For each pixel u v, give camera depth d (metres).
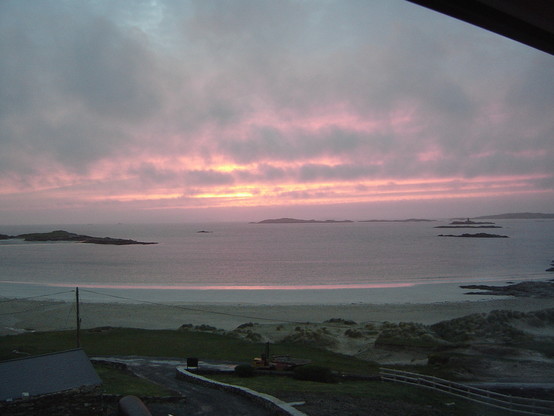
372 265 119.00
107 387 20.22
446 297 69.25
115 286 85.44
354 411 16.20
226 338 40.47
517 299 65.81
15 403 13.80
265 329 45.69
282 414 15.49
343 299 68.69
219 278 97.69
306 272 106.81
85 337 40.41
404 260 129.12
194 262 133.38
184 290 79.88
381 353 34.44
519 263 115.25
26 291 77.88
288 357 29.12
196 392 19.97
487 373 25.31
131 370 25.94
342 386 21.86
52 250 184.12
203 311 59.34
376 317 54.41
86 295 73.38
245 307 62.47
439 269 106.69
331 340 38.72
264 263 128.38
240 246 198.88
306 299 69.12
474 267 108.94
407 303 64.12
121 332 43.16
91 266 123.12
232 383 23.16
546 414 16.05
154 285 86.88
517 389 20.84
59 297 71.06
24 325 49.53
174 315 56.62
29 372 15.08
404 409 16.77
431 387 21.28
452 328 40.38
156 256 153.88
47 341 38.34
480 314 43.84
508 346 32.34
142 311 59.22
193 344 37.34
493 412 16.64
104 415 15.62
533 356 29.41
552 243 176.00
